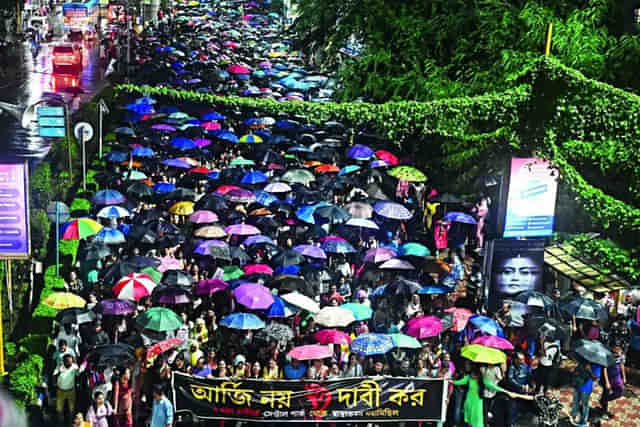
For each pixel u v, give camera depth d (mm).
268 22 101062
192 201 27031
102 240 22203
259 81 52125
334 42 35062
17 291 20984
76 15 76812
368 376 16312
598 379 17750
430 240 28391
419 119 26297
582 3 30047
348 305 19359
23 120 29391
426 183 30219
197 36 74688
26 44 68750
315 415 16156
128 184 27656
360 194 28125
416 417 16359
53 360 17719
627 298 21047
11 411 16375
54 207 23328
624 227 21719
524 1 30469
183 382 16047
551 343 18781
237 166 31109
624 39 27328
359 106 27750
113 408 15961
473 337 18953
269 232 25078
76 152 32031
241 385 16016
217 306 20219
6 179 18375
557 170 22297
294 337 18797
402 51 31781
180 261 22531
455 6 31547
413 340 17250
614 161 22656
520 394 17094
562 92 23219
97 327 17516
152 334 17891
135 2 90125
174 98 41531
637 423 17922
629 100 22281
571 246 22938
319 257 22281
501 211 22516
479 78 29000
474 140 25438
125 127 35438
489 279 21297
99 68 58719
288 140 35406
